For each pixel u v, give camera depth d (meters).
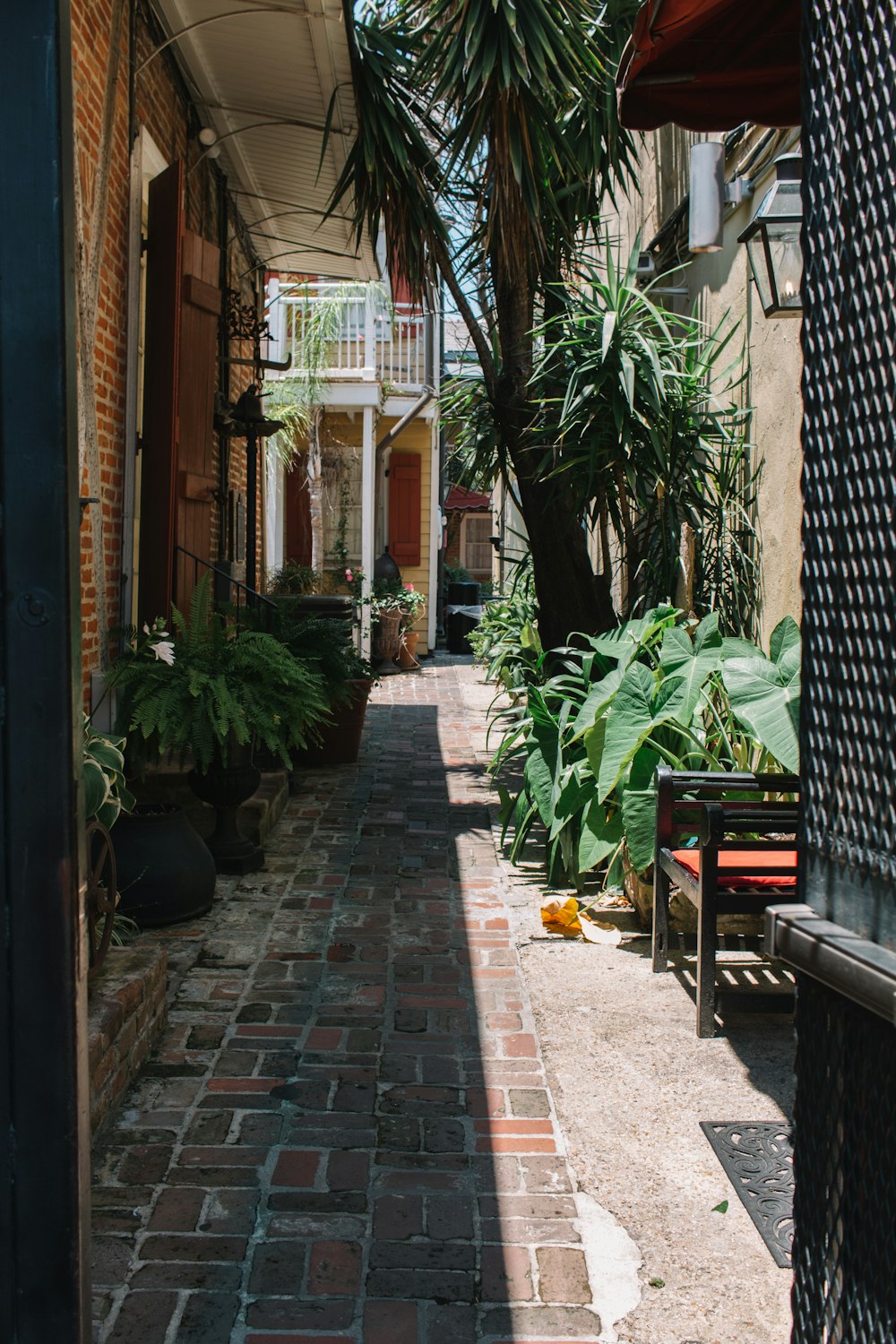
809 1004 1.44
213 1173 2.58
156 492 5.91
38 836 1.34
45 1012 1.34
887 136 1.24
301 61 6.36
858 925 1.32
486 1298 2.15
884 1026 1.27
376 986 3.79
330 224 9.45
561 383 6.00
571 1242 2.35
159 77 6.34
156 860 4.36
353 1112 2.90
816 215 1.42
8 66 1.30
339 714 7.96
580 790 4.81
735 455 5.80
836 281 1.37
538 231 5.84
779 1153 2.70
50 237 1.31
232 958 4.05
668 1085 3.07
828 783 1.40
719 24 2.84
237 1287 2.18
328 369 13.88
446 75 5.60
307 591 12.70
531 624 9.17
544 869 5.38
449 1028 3.46
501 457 6.91
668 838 3.88
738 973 3.92
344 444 16.22
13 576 1.33
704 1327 2.09
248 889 4.95
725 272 6.27
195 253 6.22
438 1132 2.80
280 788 6.43
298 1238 2.34
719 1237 2.37
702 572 6.00
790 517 5.12
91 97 4.97
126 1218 2.40
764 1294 2.19
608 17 6.38
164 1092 2.99
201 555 6.50
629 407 5.55
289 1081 3.08
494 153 5.70
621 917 4.56
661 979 3.87
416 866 5.41
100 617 5.30
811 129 1.44
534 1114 2.90
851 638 1.34
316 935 4.32
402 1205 2.47
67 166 1.33
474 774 7.84
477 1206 2.47
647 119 3.37
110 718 5.29
